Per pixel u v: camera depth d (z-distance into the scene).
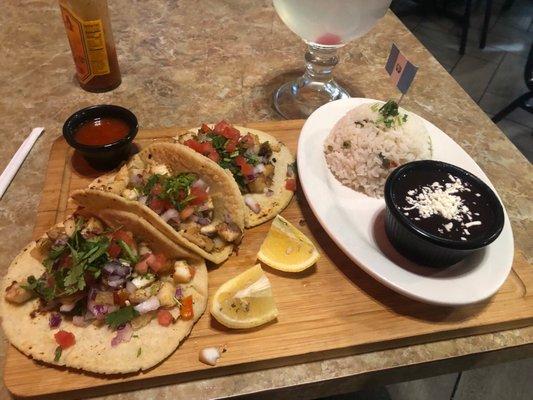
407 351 1.09
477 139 1.66
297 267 1.15
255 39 2.02
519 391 2.03
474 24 4.22
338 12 1.32
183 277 1.08
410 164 1.22
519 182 1.51
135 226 1.09
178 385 0.99
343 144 1.37
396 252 1.20
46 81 1.73
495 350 1.11
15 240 1.24
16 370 0.95
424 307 1.13
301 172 1.33
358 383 1.07
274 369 1.03
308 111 1.67
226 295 1.05
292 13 1.37
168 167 1.27
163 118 1.61
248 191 1.33
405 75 1.41
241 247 1.23
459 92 1.85
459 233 1.09
